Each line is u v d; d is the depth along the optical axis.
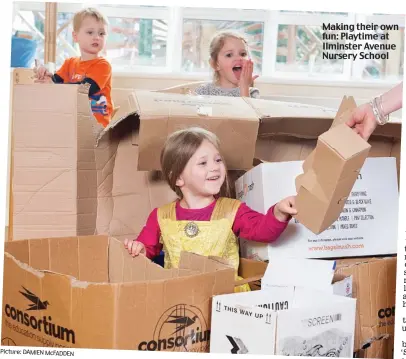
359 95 2.38
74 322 0.97
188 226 1.44
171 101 1.50
